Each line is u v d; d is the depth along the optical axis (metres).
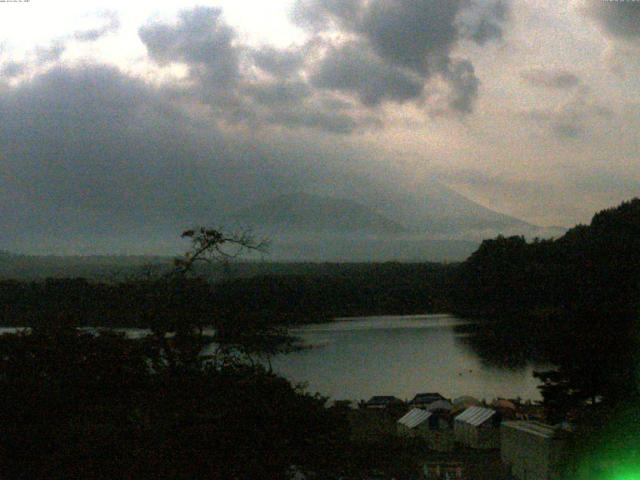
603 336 28.97
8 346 16.56
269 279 88.12
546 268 111.06
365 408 46.88
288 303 79.62
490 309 121.31
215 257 19.75
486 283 120.38
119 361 17.23
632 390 27.16
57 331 17.28
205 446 14.83
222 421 15.48
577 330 30.06
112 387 16.98
